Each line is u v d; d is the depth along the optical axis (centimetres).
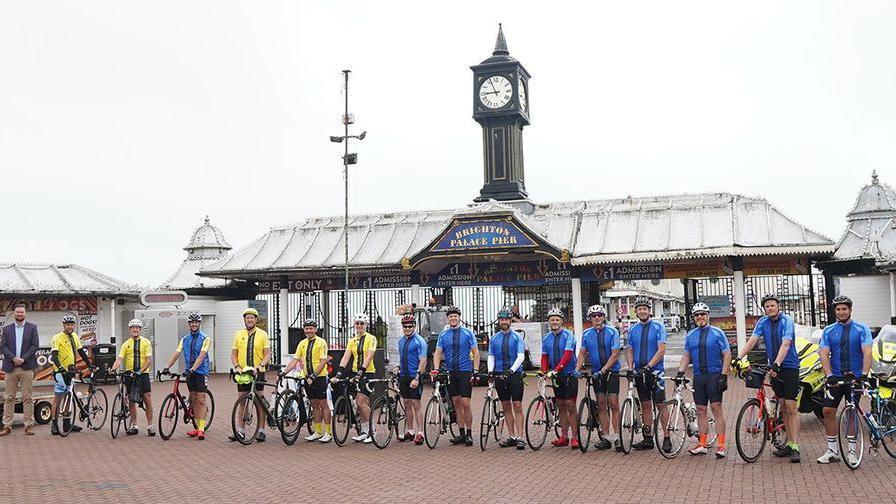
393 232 2967
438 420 1330
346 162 2647
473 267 2791
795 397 1120
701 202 2683
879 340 1295
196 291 3269
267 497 980
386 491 1002
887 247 2630
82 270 2827
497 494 973
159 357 2678
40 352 2534
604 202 2870
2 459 1289
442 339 1357
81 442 1466
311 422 1465
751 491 948
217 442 1435
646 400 1251
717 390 1164
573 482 1030
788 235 2461
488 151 3055
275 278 3041
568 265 2675
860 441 1062
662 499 923
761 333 1148
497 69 3069
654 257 2502
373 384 1576
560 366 1274
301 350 1416
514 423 1327
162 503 955
